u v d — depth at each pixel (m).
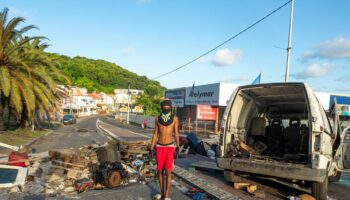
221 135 6.93
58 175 7.09
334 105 6.73
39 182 6.64
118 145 9.91
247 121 7.75
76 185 6.32
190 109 36.88
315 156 5.48
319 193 5.79
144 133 26.92
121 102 120.12
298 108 7.79
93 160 7.72
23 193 5.89
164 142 5.58
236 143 6.97
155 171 8.02
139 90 138.62
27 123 23.45
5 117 22.81
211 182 7.36
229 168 6.64
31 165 8.15
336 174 7.56
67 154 7.13
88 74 135.12
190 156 12.17
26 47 19.00
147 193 6.20
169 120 5.54
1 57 18.06
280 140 7.82
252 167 6.22
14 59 18.14
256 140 7.97
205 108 27.44
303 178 5.56
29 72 17.78
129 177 7.25
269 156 7.13
